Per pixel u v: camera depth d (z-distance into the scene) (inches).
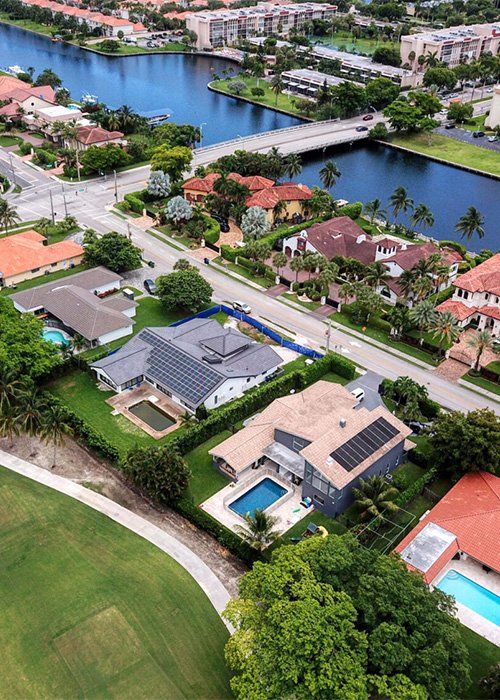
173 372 4293.8
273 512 3454.7
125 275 5753.0
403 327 4997.5
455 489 3528.5
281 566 2630.4
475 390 4485.7
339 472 3339.1
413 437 4047.7
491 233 7209.6
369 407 4055.1
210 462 3762.3
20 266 5570.9
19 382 3821.4
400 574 2596.0
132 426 4010.8
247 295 5541.3
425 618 2436.0
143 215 6889.8
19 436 3905.0
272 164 7637.8
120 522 3334.2
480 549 3154.5
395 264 5565.9
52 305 4972.9
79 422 3863.2
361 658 2311.8
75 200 7180.1
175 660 2662.4
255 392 4185.5
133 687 2556.6
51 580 2984.7
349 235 6195.9
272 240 6348.4
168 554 3159.5
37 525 3277.6
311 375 4436.5
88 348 4714.6
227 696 2529.5
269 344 4884.4
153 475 3316.9
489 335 4576.8
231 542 3169.3
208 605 2908.5
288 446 3705.7
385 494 3319.4
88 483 3580.2
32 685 2551.7
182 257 6117.1
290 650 2287.2
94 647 2696.9
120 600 2896.2
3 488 3494.1
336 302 5388.8
